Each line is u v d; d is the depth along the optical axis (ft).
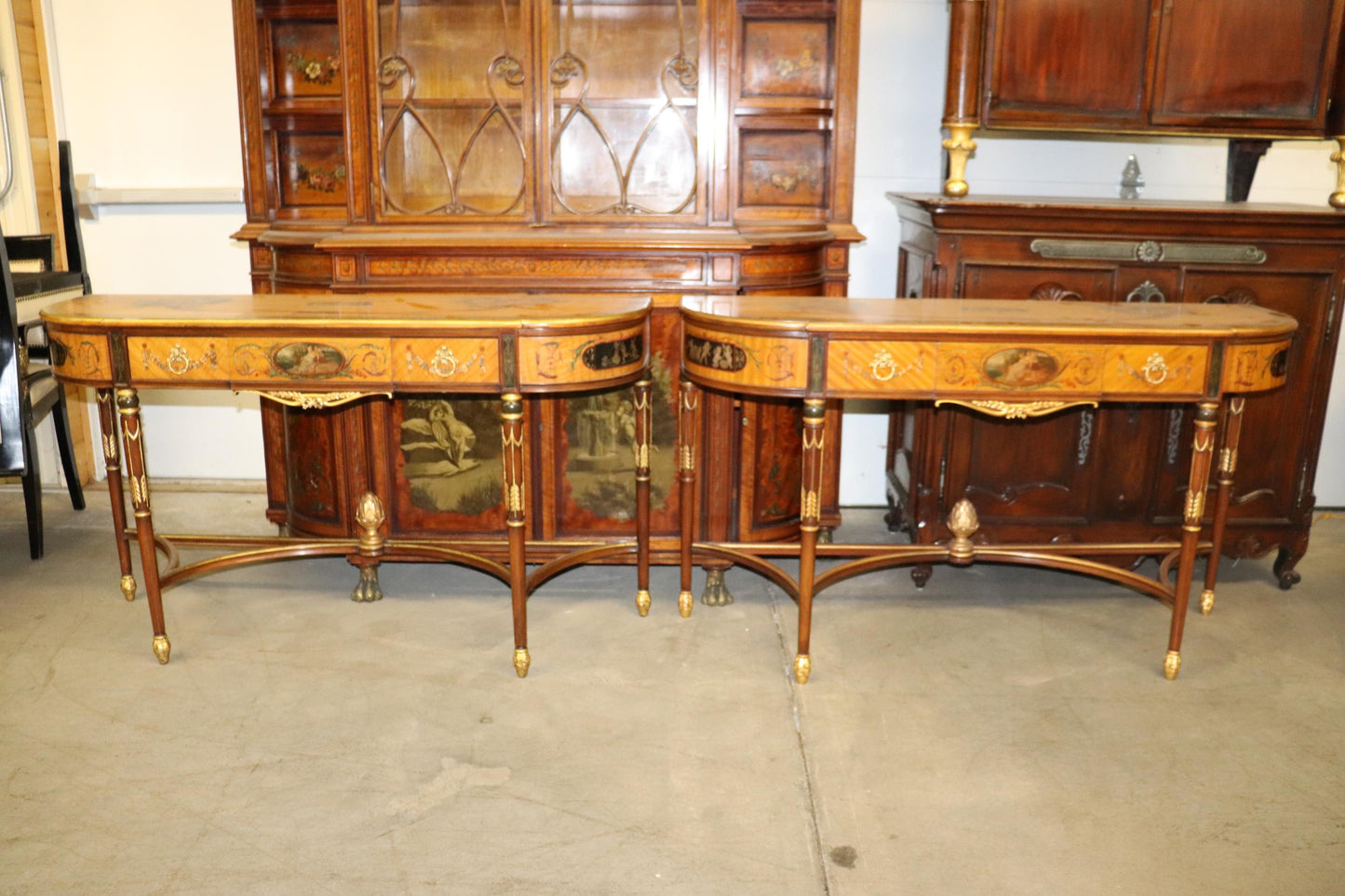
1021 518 10.44
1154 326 7.84
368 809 6.70
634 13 10.53
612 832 6.50
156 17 11.91
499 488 10.25
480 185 10.90
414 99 10.32
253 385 7.94
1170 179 11.82
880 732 7.69
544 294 9.77
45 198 12.26
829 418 10.64
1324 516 12.72
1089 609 9.99
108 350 7.94
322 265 10.18
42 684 8.29
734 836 6.47
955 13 9.92
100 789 6.88
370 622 9.50
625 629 9.41
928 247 10.29
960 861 6.27
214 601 9.94
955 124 10.05
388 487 10.23
